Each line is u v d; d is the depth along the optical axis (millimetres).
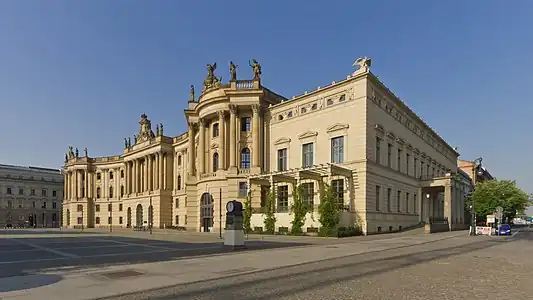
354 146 47812
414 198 63312
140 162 103188
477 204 89188
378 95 51375
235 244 25281
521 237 45219
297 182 50594
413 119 65375
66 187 124188
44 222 156875
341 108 50188
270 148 59969
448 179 62500
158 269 15789
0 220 144750
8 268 16234
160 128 94562
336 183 49156
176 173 91875
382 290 11094
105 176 116438
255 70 61125
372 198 47219
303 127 55125
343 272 14875
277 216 50031
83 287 11898
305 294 10578
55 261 18859
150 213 88312
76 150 120812
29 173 155000
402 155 59375
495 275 14086
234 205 25875
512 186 89250
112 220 112000
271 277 13781
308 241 34438
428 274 14297
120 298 10438
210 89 63750
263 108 60875
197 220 65250
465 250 25438
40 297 10492
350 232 43156
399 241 34125
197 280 13148
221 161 60656
